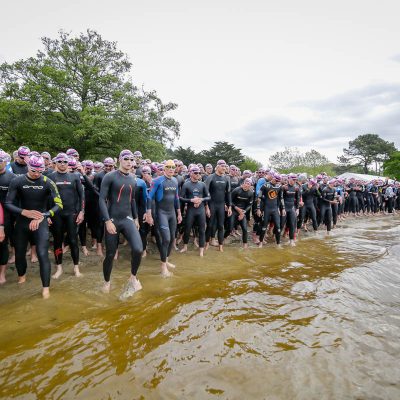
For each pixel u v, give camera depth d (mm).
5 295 3576
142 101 19891
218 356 2287
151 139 19438
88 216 5672
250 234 8266
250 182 6531
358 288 3963
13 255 5156
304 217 9258
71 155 6008
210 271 4723
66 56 17797
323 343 2521
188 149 47469
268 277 4348
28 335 2578
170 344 2436
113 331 2635
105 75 18344
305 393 1902
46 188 3670
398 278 4547
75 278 4211
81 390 1883
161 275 4422
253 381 2006
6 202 3469
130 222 3861
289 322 2879
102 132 15664
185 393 1877
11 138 17062
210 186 6055
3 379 1968
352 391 1939
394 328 2873
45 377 1999
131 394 1860
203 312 3033
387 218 13406
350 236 8320
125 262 5184
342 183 13062
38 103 15797
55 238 4309
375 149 73938
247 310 3121
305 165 49969
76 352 2295
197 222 5785
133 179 3965
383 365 2248
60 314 3035
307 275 4469
